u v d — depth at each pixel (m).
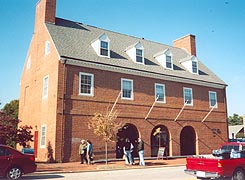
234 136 67.44
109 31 29.56
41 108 23.66
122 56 26.16
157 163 21.36
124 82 24.61
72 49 23.00
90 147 20.08
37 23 27.25
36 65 26.25
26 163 13.18
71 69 21.89
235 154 12.54
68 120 21.05
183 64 31.55
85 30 27.08
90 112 22.16
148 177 13.85
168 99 27.17
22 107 29.06
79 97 21.84
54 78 21.80
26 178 13.41
